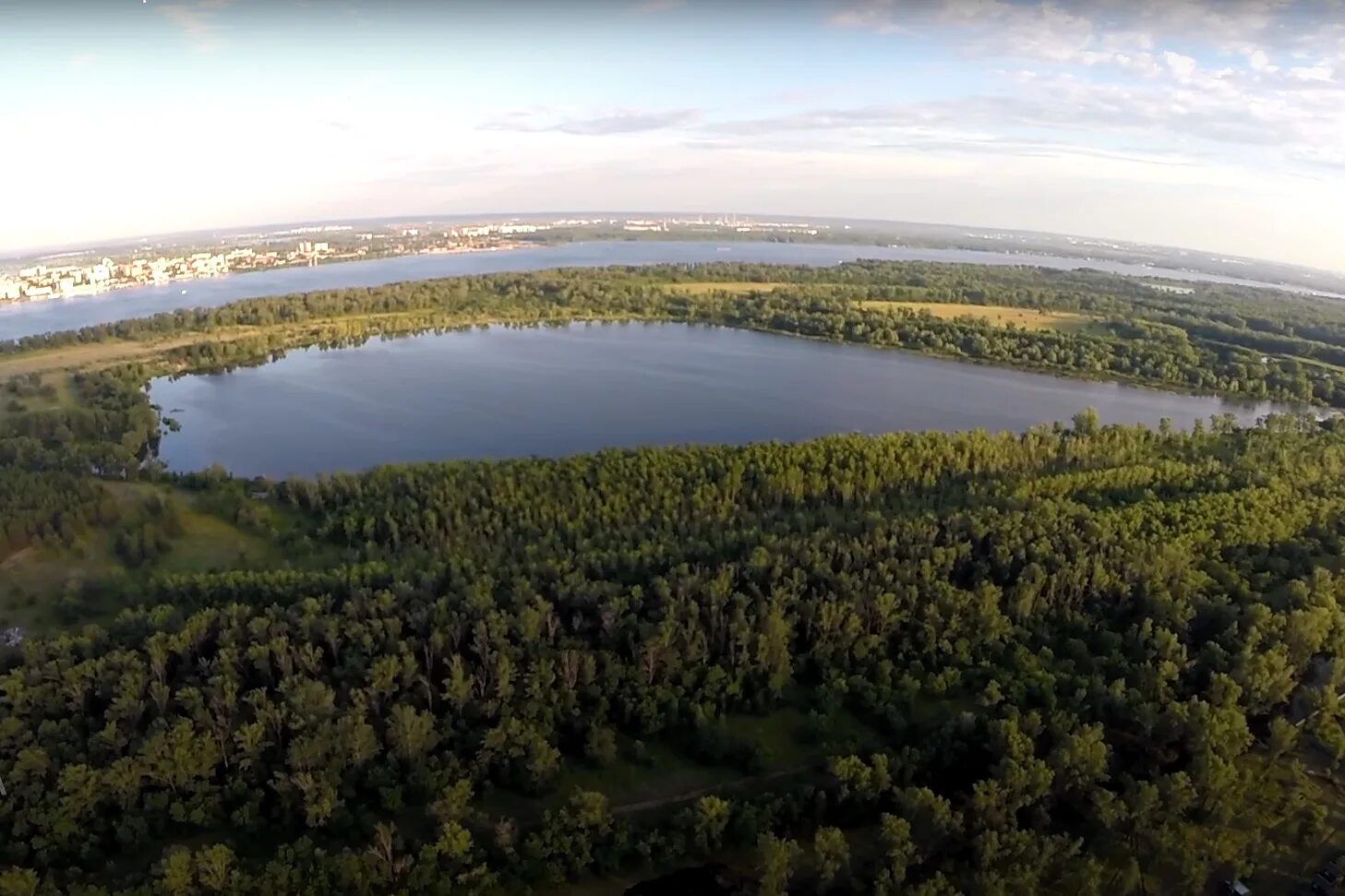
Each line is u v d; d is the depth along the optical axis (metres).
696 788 82.50
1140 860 74.38
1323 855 75.50
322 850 70.31
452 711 85.38
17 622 103.94
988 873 69.06
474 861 72.69
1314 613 93.81
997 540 110.62
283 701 80.56
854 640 95.06
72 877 69.94
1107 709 87.19
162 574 110.62
